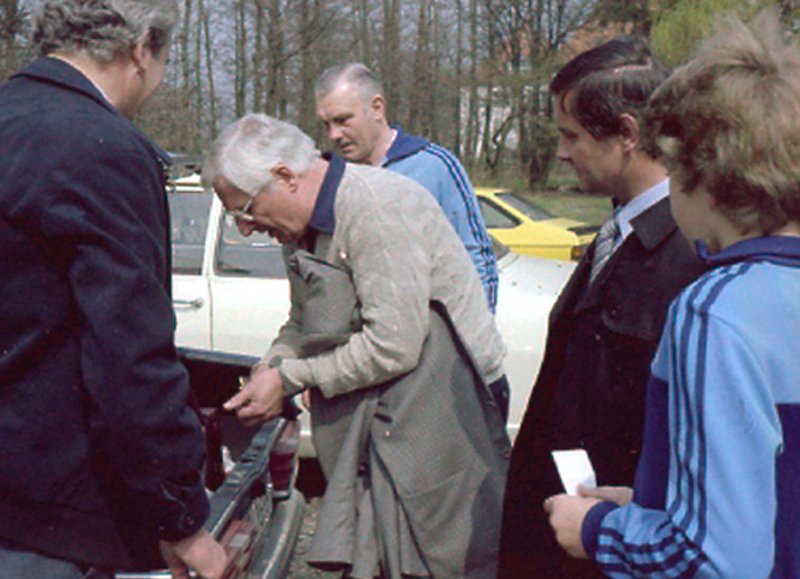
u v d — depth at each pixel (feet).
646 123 4.67
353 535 8.28
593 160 6.03
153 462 5.75
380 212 7.94
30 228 5.61
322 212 8.09
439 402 8.13
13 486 5.85
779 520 3.99
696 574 3.98
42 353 5.76
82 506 5.91
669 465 4.33
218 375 10.50
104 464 5.92
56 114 5.75
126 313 5.57
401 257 7.91
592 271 6.36
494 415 8.26
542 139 125.59
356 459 8.30
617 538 4.48
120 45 6.24
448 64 125.39
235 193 8.15
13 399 5.78
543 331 14.75
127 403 5.58
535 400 6.70
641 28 99.19
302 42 93.25
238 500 7.68
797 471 3.99
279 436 9.32
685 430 4.07
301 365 8.25
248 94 96.12
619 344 5.85
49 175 5.57
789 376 3.97
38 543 5.90
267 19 93.15
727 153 4.14
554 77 6.21
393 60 114.73
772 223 4.23
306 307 8.29
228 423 10.19
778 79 4.11
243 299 15.10
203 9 94.17
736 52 4.22
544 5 123.54
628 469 5.88
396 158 11.62
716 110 4.17
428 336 8.20
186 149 72.02
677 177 4.43
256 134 8.10
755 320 3.99
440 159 11.61
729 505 3.87
